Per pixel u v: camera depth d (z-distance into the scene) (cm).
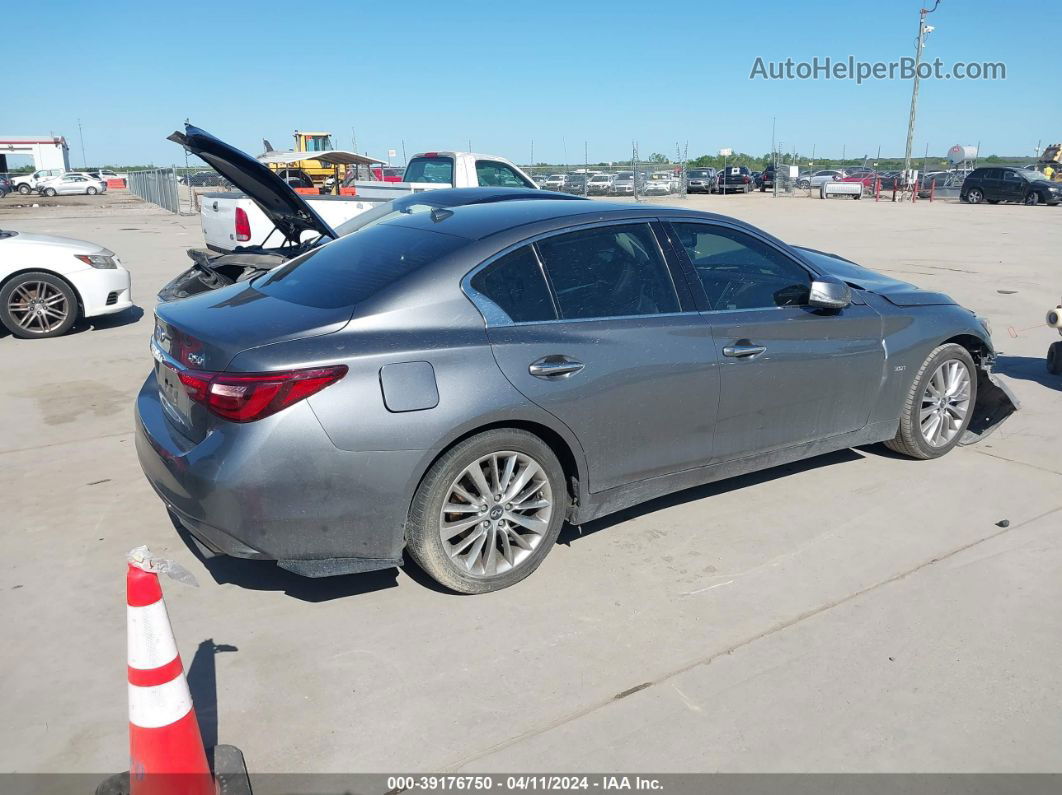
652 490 403
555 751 269
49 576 374
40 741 273
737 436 419
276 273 404
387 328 328
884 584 369
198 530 322
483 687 300
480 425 334
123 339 851
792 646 325
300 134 3027
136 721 226
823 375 442
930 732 279
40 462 508
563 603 354
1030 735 278
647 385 378
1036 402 630
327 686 300
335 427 309
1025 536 413
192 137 570
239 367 307
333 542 321
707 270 414
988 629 336
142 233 2028
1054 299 1059
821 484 477
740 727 280
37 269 840
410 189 1148
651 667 312
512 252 362
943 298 514
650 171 3334
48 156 6675
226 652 319
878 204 3288
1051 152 4062
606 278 382
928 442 503
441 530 340
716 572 380
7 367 734
